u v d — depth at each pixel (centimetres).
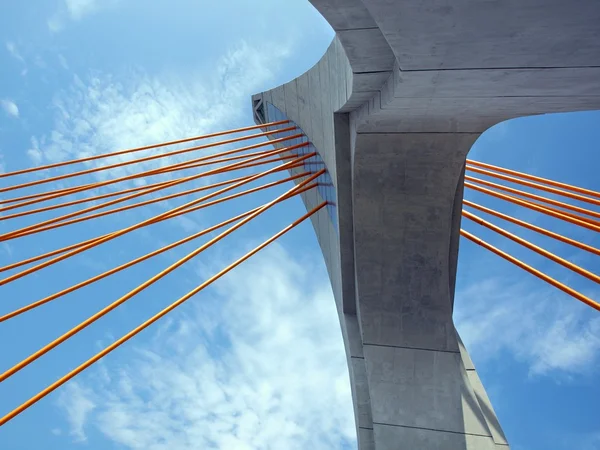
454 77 927
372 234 1552
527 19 723
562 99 1035
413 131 1317
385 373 1538
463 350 1622
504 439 1445
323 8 854
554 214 1295
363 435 1468
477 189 1566
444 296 1595
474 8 704
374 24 898
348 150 1519
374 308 1605
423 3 698
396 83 1012
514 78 921
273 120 2764
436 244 1553
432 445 1433
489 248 1477
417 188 1463
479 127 1282
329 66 1595
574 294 1134
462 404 1492
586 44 786
